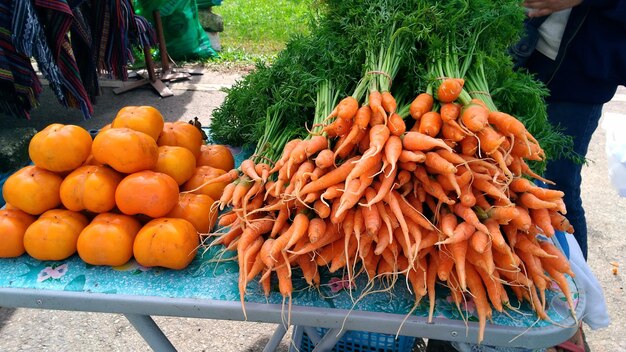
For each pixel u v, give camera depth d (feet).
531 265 4.23
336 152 4.45
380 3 5.52
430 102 4.65
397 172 4.49
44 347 7.92
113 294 4.29
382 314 4.15
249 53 19.95
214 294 4.33
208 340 8.20
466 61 5.11
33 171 4.82
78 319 8.47
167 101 16.25
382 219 4.34
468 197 4.12
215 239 4.81
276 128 5.50
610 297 8.96
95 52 11.98
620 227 10.83
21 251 4.72
